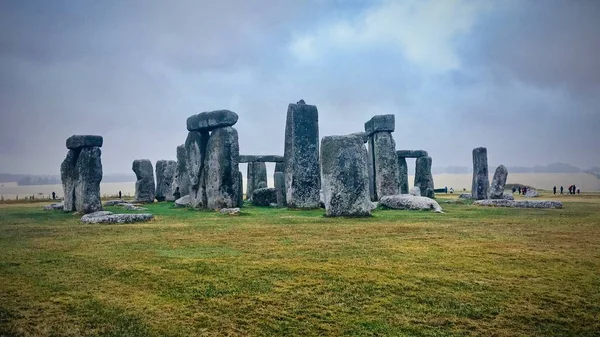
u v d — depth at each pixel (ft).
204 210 65.26
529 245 32.01
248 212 60.08
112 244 33.53
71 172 66.03
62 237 37.45
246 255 28.84
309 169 67.36
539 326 17.71
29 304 20.12
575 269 25.07
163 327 17.74
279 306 19.72
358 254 28.99
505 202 69.21
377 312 19.04
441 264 26.18
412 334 17.08
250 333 17.25
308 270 24.88
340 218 49.67
